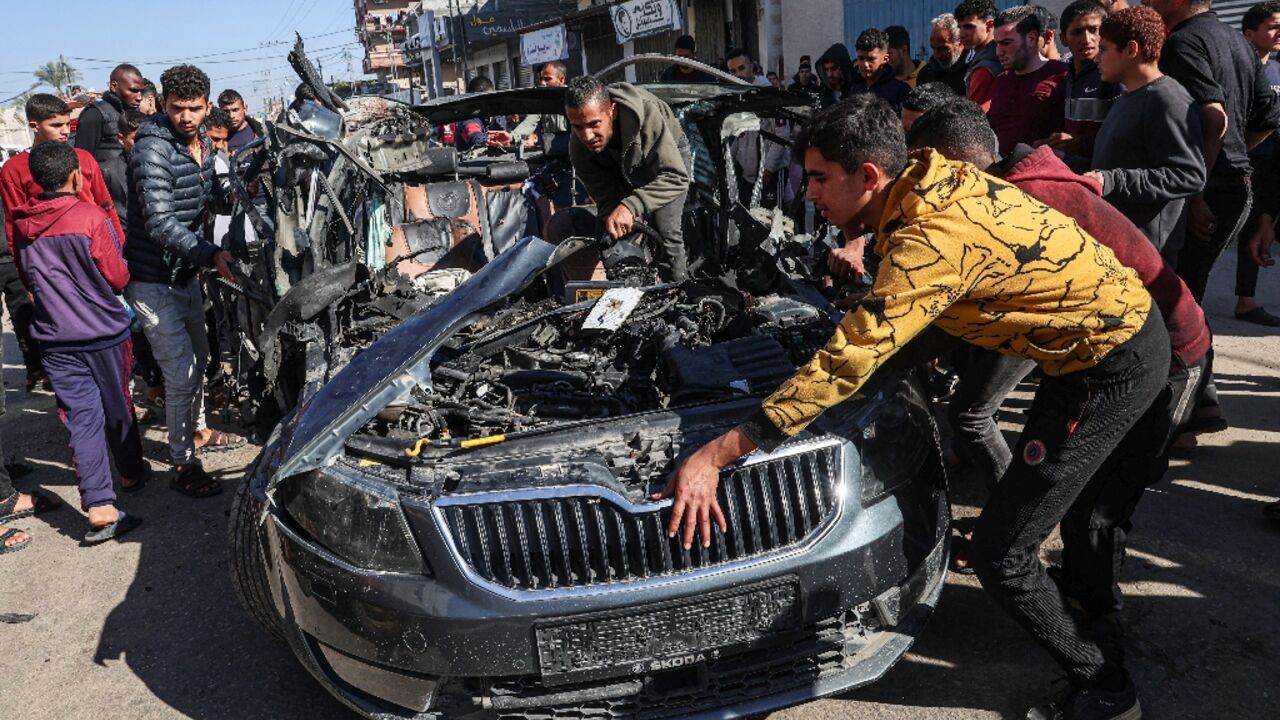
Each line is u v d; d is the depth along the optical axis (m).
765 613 2.33
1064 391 2.24
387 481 2.40
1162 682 2.71
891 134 2.07
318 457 2.43
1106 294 2.08
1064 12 4.38
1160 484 3.91
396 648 2.34
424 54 30.84
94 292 4.17
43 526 4.54
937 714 2.67
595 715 2.37
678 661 2.31
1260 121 4.73
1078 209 2.57
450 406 2.91
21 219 4.05
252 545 2.82
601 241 3.94
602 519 2.28
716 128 4.29
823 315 3.30
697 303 3.56
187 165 4.36
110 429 4.64
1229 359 5.36
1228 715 2.56
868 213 2.17
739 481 2.35
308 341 3.39
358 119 4.86
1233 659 2.79
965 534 3.57
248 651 3.30
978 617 3.11
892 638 2.54
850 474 2.42
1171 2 4.21
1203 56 4.05
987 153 2.67
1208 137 3.96
